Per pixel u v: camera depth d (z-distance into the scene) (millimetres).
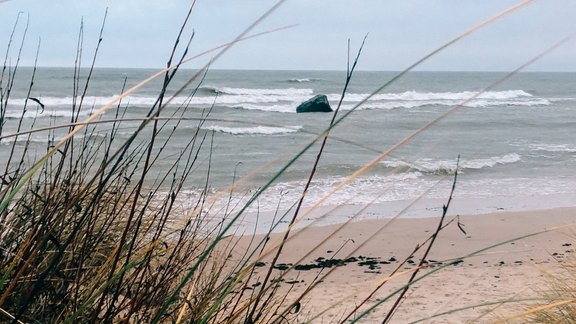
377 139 33656
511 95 84000
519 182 20547
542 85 122625
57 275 1953
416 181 19062
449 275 9148
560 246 11289
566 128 42969
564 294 4402
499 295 7629
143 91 61125
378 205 15484
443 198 16844
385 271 9680
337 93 76312
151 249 1822
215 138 32156
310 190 17688
